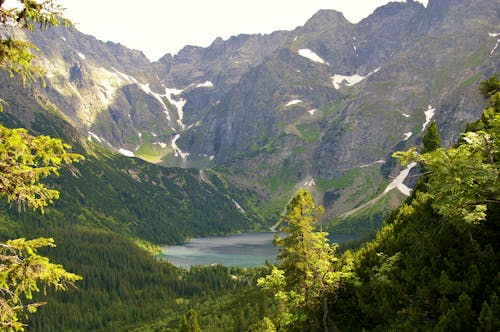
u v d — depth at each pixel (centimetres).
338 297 2569
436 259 2102
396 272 2234
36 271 1229
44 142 1280
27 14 1291
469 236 2052
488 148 1758
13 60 1309
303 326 2617
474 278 1817
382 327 2027
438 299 1836
